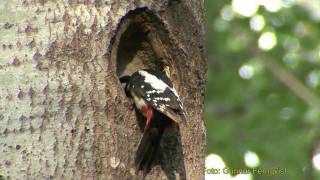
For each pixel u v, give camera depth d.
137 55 11.66
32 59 10.08
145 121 10.62
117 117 10.27
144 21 11.03
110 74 10.31
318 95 24.88
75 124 9.97
